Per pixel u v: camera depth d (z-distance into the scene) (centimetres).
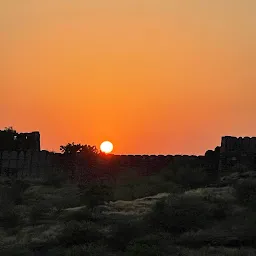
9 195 5031
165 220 3794
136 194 5144
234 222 3812
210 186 5041
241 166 5612
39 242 3616
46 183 5794
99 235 3594
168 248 3319
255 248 3384
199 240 3475
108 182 5881
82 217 4031
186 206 4009
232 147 5734
